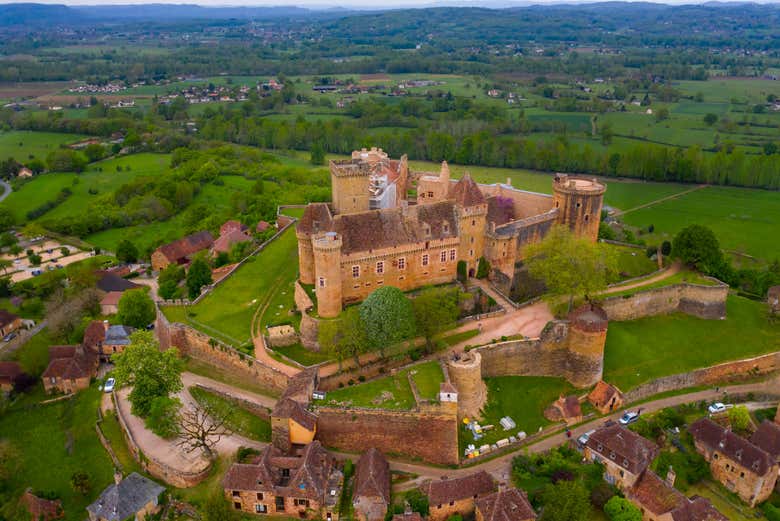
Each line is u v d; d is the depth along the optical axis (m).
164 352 119.50
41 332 159.88
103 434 117.69
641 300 148.12
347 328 121.25
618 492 106.75
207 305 148.50
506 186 186.00
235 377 130.12
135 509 98.75
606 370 133.12
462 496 100.75
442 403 108.56
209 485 104.38
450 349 127.69
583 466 110.06
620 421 121.12
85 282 174.12
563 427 120.00
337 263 127.62
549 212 163.12
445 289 138.25
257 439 114.56
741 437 113.50
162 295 166.00
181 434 110.62
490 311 142.88
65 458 116.19
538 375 132.12
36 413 130.00
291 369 122.69
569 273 133.75
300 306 140.00
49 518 102.75
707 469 113.69
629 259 172.75
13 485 111.12
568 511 96.31
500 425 119.44
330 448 112.25
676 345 140.50
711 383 135.25
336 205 154.62
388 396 113.31
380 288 123.88
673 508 99.50
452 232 144.50
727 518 99.69
